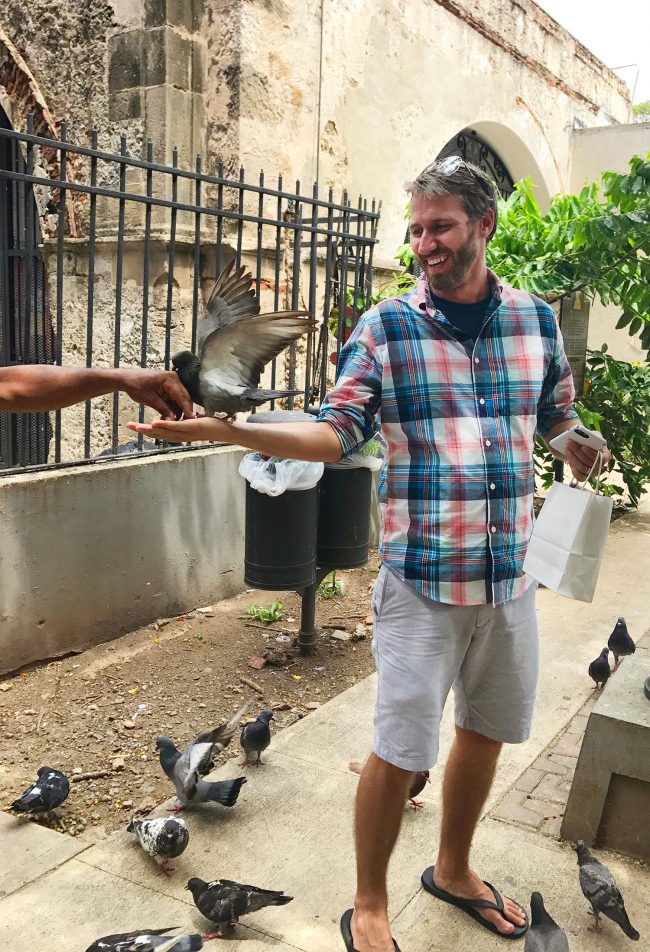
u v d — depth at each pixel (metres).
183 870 3.04
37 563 4.70
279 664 4.97
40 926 2.75
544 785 3.65
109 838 3.26
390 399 2.45
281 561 4.82
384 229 8.96
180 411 2.25
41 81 7.99
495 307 2.47
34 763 3.85
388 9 8.61
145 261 5.14
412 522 2.44
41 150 8.02
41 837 3.25
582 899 2.93
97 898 2.89
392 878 3.01
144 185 7.25
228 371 2.13
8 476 4.69
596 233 7.31
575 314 8.04
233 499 5.96
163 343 7.20
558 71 12.50
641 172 7.21
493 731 2.63
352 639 5.39
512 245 7.89
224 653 5.10
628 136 13.02
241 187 5.44
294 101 7.56
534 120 11.98
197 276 5.34
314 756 3.89
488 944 2.71
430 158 9.69
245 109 7.10
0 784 3.67
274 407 7.36
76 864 3.08
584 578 2.43
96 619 5.09
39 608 4.75
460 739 2.74
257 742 3.71
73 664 4.86
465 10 9.86
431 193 2.30
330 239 6.28
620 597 6.21
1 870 3.04
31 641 4.73
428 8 9.24
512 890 2.97
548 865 3.11
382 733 2.44
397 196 9.12
